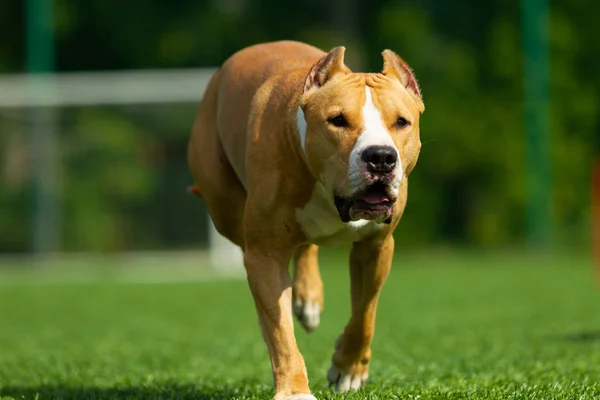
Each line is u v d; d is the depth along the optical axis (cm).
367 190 450
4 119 2227
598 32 2664
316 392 530
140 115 2245
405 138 467
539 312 1153
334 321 1121
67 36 2844
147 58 2880
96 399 569
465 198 2717
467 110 2694
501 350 793
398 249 2639
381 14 2856
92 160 2231
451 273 1819
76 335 1025
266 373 690
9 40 2831
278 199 491
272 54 570
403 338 914
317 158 468
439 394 521
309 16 2964
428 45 2792
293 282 619
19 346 923
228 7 2981
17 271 2156
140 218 2233
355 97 461
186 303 1396
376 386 562
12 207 2219
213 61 2875
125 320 1183
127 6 2875
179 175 2241
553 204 2514
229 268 2150
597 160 2584
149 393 578
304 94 474
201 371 702
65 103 2231
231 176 570
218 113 573
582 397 512
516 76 2673
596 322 1012
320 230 500
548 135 2344
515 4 2709
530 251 2320
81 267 2203
